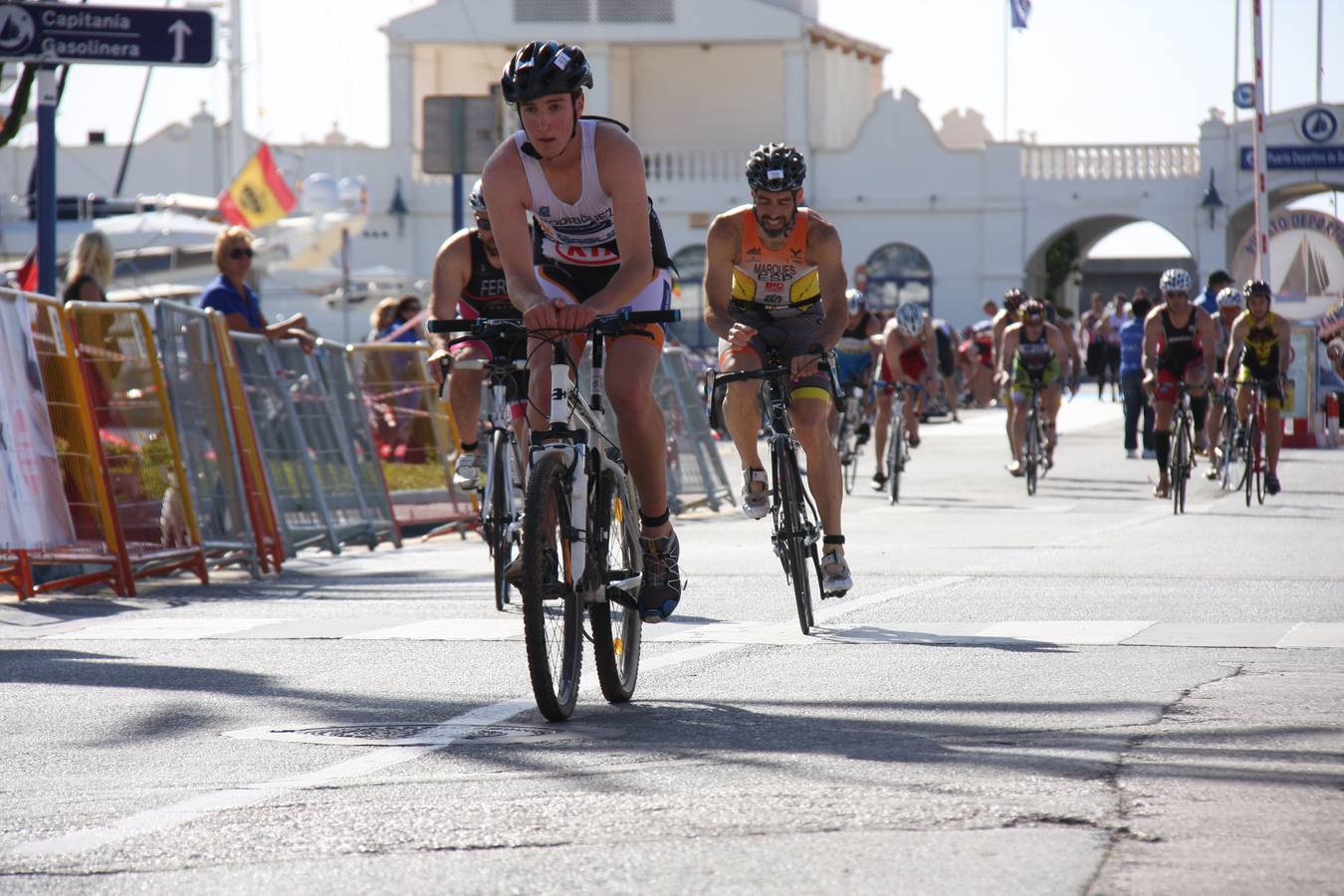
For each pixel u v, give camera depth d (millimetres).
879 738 8859
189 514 18438
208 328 19484
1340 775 7762
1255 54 48062
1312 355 43250
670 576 10516
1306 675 10727
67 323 17094
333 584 18141
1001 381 32250
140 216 59844
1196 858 6391
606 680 9945
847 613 14383
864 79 106562
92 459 17250
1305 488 30766
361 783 8070
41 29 20375
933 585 16406
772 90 97375
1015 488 32094
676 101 98062
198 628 14242
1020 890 6031
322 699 10602
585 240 10594
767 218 13297
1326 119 48125
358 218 70000
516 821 7184
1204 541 21172
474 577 18328
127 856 6785
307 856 6715
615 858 6566
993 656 11766
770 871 6352
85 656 12758
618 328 9672
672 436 29047
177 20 20688
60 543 16844
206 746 9180
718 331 13352
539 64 9836
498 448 14734
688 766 8250
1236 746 8430
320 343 23734
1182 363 27375
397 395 25641
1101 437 48969
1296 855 6426
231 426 19609
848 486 32469
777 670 11344
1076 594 15500
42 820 7457
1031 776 7812
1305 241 43031
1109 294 122688
